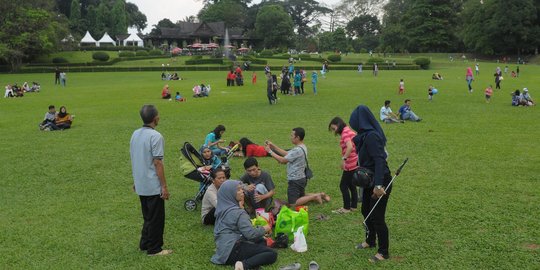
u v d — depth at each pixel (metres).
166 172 10.30
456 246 5.99
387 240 5.58
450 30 81.88
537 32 71.75
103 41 95.25
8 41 56.09
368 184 5.38
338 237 6.41
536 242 6.03
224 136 14.44
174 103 24.22
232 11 113.69
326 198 8.01
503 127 15.52
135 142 5.80
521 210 7.24
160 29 108.06
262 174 7.77
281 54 81.31
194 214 7.55
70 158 11.77
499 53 77.69
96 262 5.79
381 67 59.09
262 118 18.34
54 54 73.31
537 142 12.75
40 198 8.49
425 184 8.83
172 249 6.15
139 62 69.69
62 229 6.89
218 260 5.63
